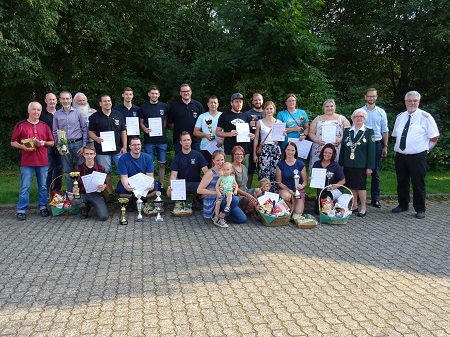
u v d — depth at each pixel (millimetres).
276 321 3727
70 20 13414
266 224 6754
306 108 11562
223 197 6680
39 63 11539
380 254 5488
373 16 15828
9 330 3584
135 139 7332
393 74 16438
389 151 12422
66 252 5488
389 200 8828
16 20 10766
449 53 14477
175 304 4043
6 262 5133
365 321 3738
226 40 12539
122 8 14430
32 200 8258
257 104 8039
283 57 11664
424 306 4035
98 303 4066
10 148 13438
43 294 4270
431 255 5469
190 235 6254
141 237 6141
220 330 3574
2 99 13648
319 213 7129
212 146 8094
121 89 14703
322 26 16391
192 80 13328
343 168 7547
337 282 4578
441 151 12266
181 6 16844
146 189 7207
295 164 7453
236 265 5055
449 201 8781
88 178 6992
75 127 7656
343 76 15828
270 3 11383
